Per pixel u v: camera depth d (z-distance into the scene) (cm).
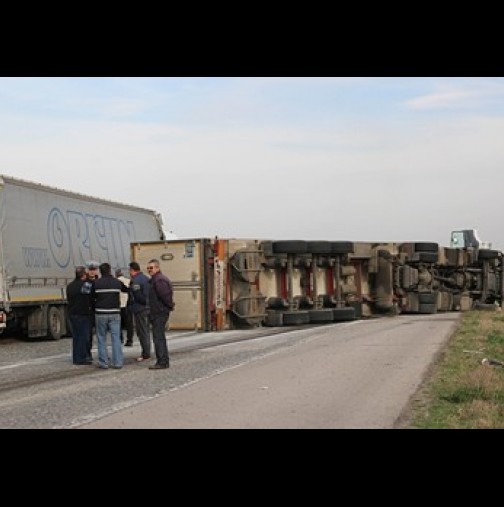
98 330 1485
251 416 905
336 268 2780
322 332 2175
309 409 941
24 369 1509
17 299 2139
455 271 3356
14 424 896
